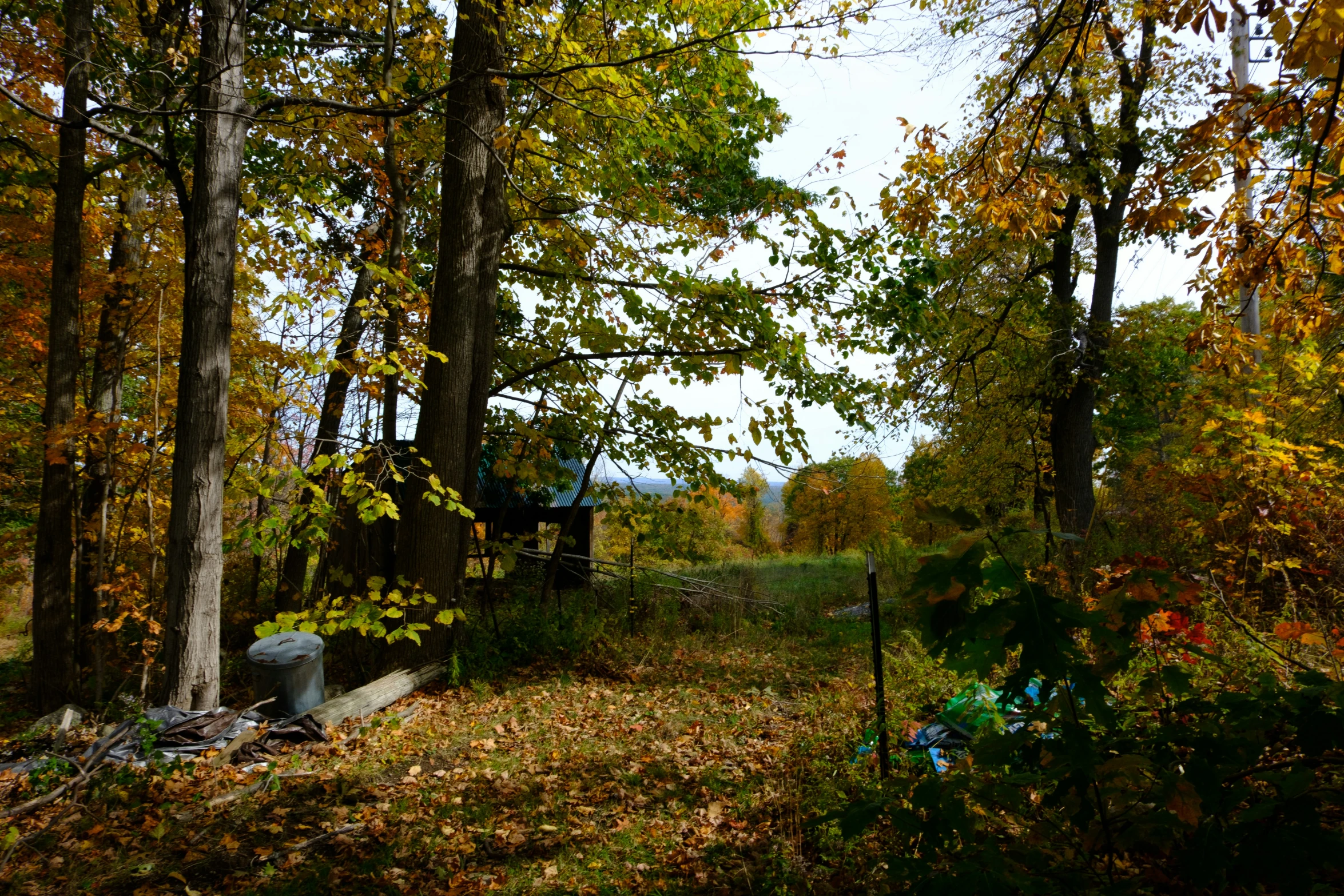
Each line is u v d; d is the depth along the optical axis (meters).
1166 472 7.57
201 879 3.96
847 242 8.87
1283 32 3.00
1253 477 5.81
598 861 4.12
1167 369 15.93
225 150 6.82
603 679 8.21
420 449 8.41
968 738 3.96
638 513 11.34
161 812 4.66
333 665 9.83
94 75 8.98
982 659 1.64
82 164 8.52
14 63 8.47
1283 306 4.50
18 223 9.14
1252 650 3.62
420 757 5.79
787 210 9.09
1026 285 14.98
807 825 3.88
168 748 5.61
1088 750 1.65
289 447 8.59
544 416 11.23
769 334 8.95
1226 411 6.31
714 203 13.82
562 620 10.01
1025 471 17.31
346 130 9.38
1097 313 14.34
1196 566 5.97
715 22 9.02
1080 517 12.89
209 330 6.68
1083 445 14.43
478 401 9.01
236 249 6.98
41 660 8.48
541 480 11.01
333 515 7.18
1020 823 2.43
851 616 11.45
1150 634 2.66
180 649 6.49
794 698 7.31
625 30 9.56
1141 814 1.74
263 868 4.07
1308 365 6.46
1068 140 13.13
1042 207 4.78
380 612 7.08
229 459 9.49
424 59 9.57
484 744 6.03
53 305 8.42
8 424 11.02
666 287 9.35
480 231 8.83
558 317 11.09
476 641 8.63
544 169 10.34
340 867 4.11
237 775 5.29
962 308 14.41
